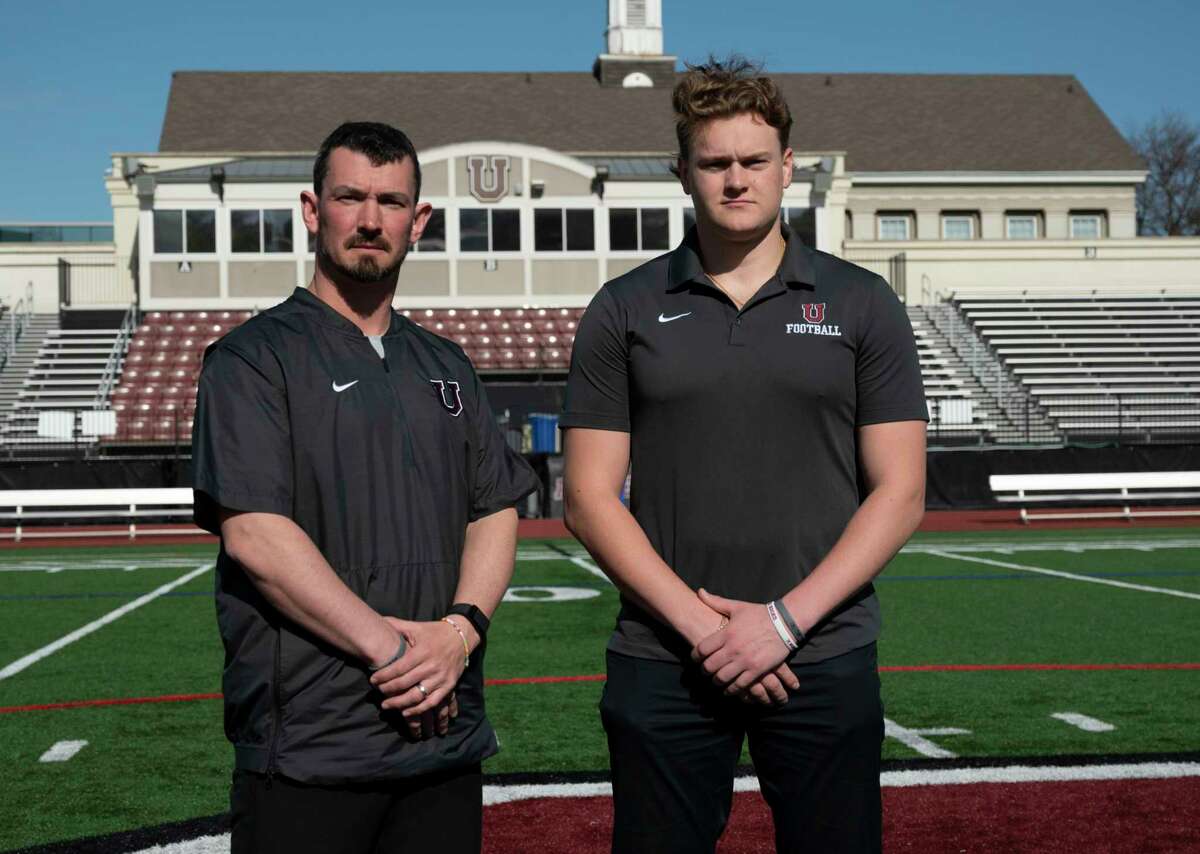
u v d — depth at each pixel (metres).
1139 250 31.16
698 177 2.53
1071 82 39.25
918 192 35.06
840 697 2.45
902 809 4.15
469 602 2.47
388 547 2.43
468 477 2.64
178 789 4.46
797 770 2.48
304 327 2.49
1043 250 31.00
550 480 19.53
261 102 35.94
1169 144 50.06
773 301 2.54
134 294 29.88
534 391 25.81
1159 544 14.45
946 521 17.95
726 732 2.52
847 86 38.88
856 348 2.57
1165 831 3.91
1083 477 16.97
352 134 2.48
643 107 36.97
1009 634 7.93
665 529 2.56
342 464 2.41
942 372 27.25
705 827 2.53
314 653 2.32
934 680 6.38
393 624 2.34
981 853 3.72
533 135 35.59
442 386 2.59
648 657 2.51
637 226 28.28
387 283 2.53
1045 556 13.14
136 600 10.07
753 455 2.51
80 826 4.01
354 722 2.31
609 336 2.60
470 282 27.92
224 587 2.42
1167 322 29.34
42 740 5.20
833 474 2.55
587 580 11.20
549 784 4.50
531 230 28.05
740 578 2.51
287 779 2.29
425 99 36.75
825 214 28.36
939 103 38.09
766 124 2.51
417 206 2.59
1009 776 4.54
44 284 29.80
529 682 6.40
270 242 27.53
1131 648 7.38
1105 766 4.66
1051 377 27.27
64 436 21.73
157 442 23.20
